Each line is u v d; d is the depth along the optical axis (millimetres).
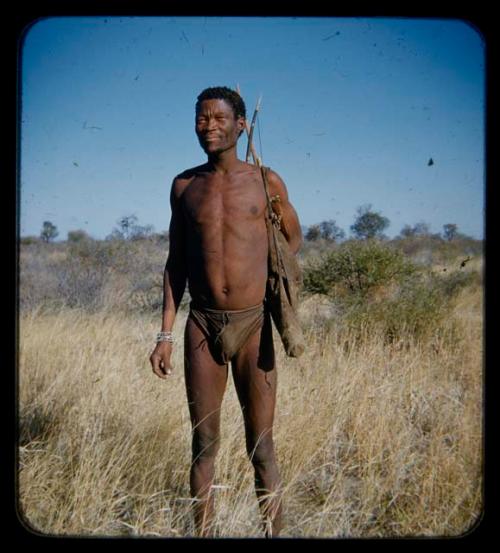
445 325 7578
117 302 10156
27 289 10234
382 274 8805
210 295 3385
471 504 3566
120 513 3619
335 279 9156
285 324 3363
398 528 3500
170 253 3621
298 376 5566
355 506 3777
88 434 4234
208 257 3373
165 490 3779
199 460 3443
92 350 6129
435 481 3803
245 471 4043
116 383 5156
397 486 3824
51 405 4797
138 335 7469
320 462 4273
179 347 6762
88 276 10680
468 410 4820
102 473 3725
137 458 4023
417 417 4945
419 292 8281
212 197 3396
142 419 4520
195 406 3453
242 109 3473
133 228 12828
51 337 6699
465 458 4082
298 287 3479
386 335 7457
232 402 4848
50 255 12805
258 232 3404
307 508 3762
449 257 12906
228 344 3381
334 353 6336
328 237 14508
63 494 3623
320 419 4605
